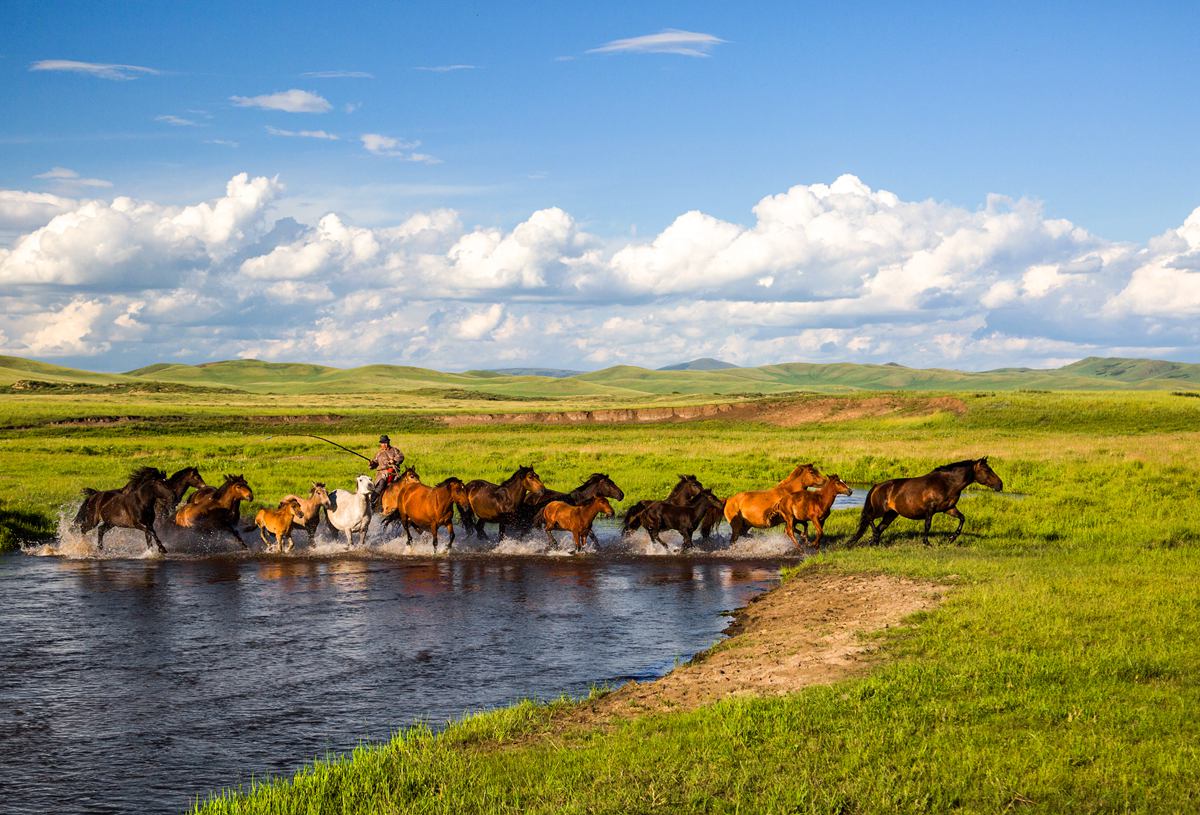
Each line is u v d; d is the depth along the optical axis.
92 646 11.56
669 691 9.33
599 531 22.09
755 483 30.39
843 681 9.09
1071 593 12.59
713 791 6.42
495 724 8.16
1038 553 17.14
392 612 13.57
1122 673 8.90
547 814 6.08
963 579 14.02
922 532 20.20
